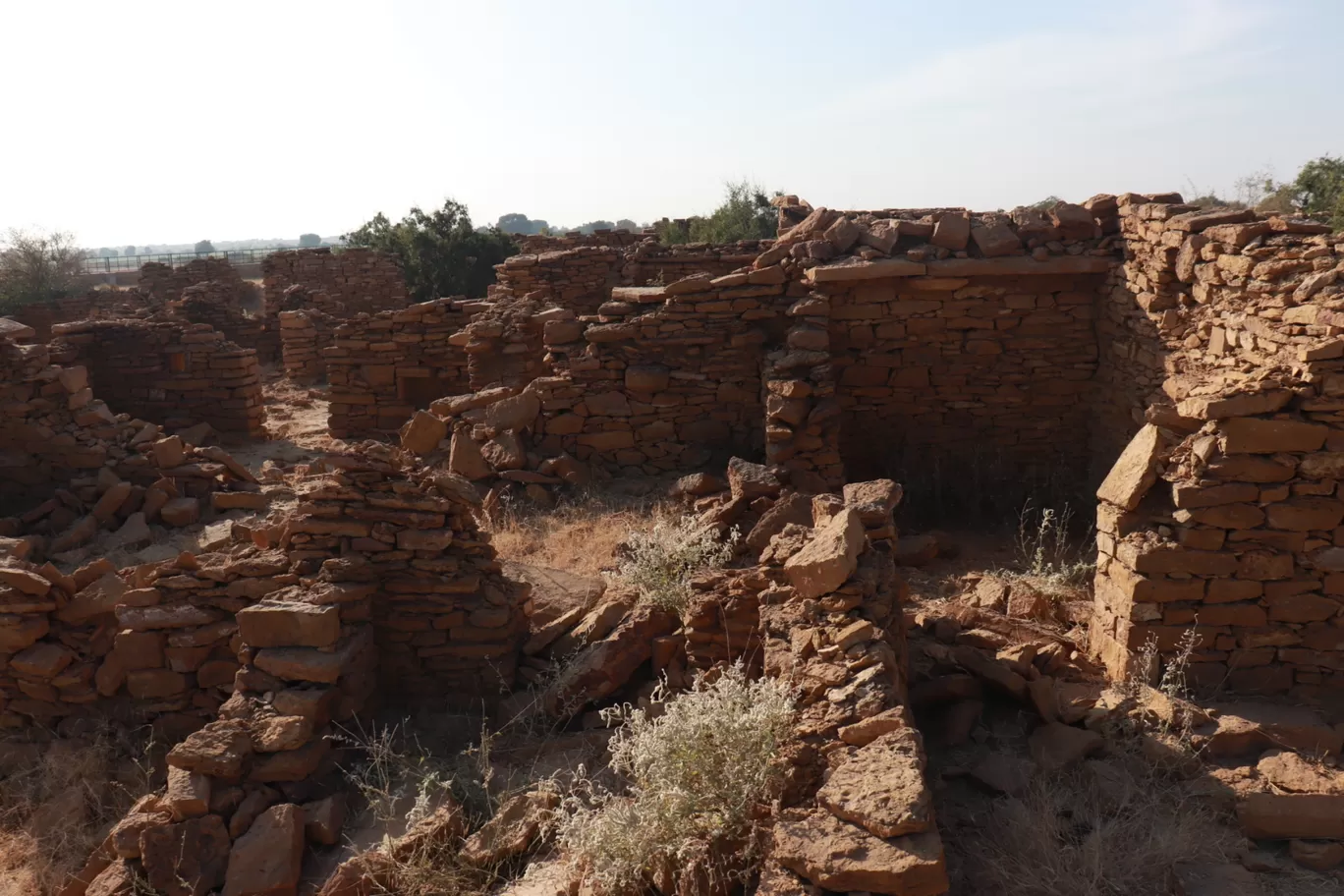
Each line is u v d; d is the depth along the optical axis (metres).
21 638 7.05
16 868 6.06
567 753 6.25
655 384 12.15
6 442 12.59
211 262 30.72
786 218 15.12
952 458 11.86
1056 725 5.52
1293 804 4.64
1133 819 4.70
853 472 11.97
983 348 11.57
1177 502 6.15
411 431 12.80
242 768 5.55
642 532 9.90
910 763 4.04
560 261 18.66
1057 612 7.73
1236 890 4.23
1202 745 5.42
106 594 7.28
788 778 4.46
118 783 6.61
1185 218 9.05
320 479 7.33
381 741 6.47
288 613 6.21
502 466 11.93
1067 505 10.96
